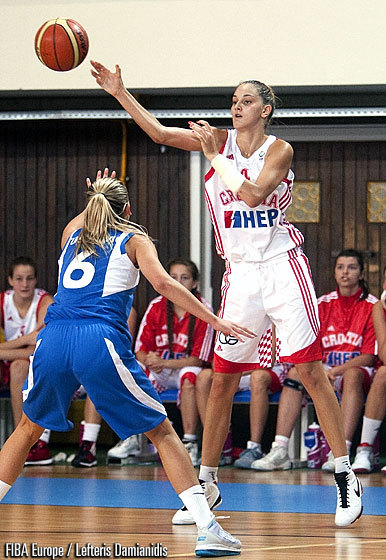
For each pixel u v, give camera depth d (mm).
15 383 13156
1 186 15961
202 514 6789
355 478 8383
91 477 11602
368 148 15359
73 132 15750
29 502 9438
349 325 13578
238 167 8359
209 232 15617
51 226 15812
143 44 14039
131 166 15688
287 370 13336
